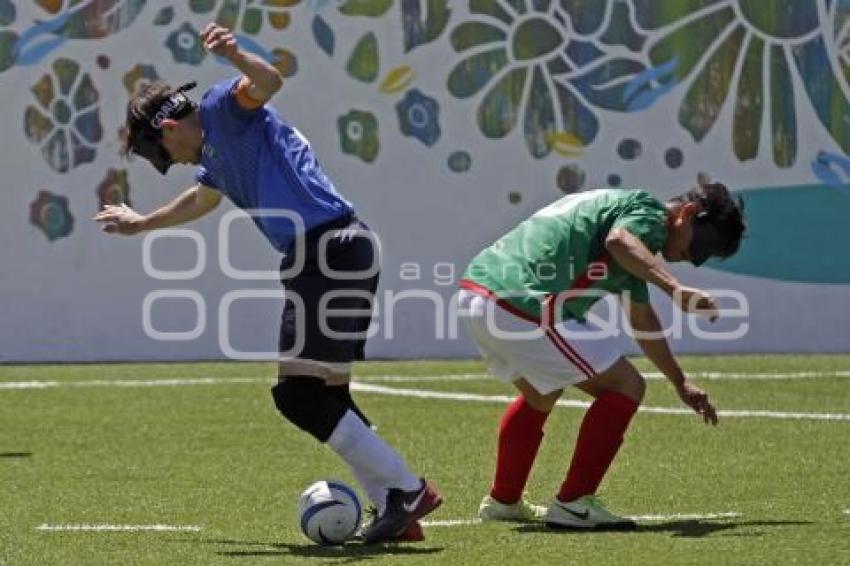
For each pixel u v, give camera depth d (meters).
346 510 22.25
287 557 21.23
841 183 57.16
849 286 57.19
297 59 54.25
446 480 29.38
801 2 56.75
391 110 54.91
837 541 21.86
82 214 53.53
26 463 32.03
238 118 22.20
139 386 46.56
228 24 53.75
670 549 21.34
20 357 53.66
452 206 55.41
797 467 30.47
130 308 53.97
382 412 40.50
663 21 56.06
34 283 53.59
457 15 55.06
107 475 30.27
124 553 21.77
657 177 56.25
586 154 55.84
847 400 42.69
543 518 24.47
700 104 56.41
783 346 57.00
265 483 29.14
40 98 53.09
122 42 53.22
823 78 56.97
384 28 54.75
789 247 56.94
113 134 53.34
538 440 24.52
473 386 46.53
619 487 28.09
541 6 55.47
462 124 55.28
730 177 56.66
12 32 52.81
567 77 55.69
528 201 55.75
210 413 40.34
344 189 54.88
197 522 24.73
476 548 21.72
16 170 53.22
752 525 23.58
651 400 42.53
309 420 22.28
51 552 21.89
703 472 29.89
